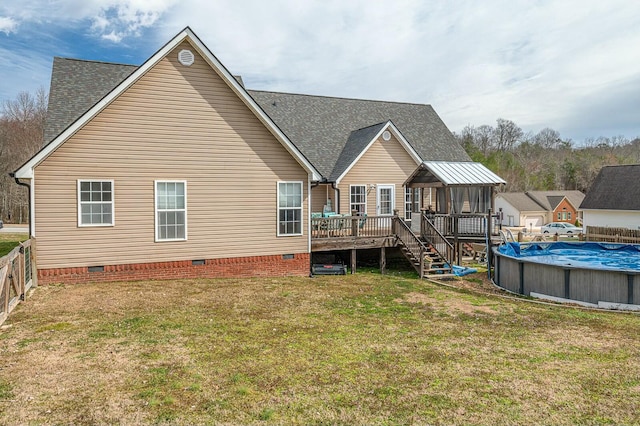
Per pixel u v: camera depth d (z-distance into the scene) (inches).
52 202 447.2
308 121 873.5
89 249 464.8
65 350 259.8
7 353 252.5
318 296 441.4
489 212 595.2
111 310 358.3
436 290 489.4
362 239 608.4
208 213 522.0
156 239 495.8
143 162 486.0
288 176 565.9
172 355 256.2
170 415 182.2
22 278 382.6
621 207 1316.4
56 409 184.5
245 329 315.0
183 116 504.1
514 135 3560.5
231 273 537.0
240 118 535.2
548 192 2401.6
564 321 356.8
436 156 904.9
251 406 192.5
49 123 502.3
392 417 184.5
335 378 226.5
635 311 394.9
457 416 186.1
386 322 345.4
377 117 957.8
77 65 609.0
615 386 219.9
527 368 244.8
